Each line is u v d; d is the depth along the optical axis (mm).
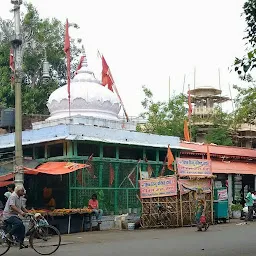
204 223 19578
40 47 38156
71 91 24719
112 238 17359
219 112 43812
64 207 21281
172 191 21453
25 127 30609
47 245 13531
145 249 13492
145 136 24281
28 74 40594
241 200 30938
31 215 13258
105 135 22406
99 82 26500
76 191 21172
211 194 22812
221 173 29141
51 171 19625
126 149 23781
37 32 38875
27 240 15258
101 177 22141
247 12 9219
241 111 37500
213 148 30891
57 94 25281
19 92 17297
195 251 12883
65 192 21344
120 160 22953
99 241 16375
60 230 19516
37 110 39125
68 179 21188
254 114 37031
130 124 25328
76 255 12445
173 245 14398
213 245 14273
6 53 38250
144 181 22125
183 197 21641
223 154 30828
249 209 25234
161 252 12758
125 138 23234
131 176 23469
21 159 17219
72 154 21234
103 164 22297
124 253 12656
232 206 27641
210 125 43938
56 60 41000
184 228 20859
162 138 25219
